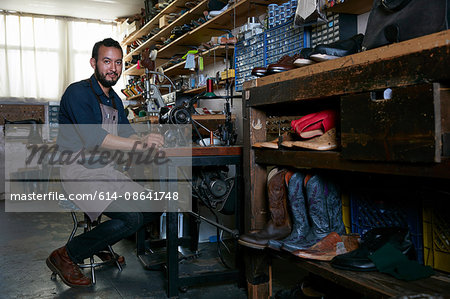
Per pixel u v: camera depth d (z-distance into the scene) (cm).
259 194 198
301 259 155
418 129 110
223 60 425
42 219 431
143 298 208
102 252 276
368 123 126
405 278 128
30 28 725
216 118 301
